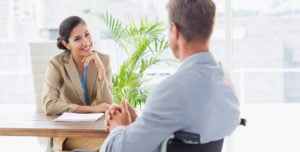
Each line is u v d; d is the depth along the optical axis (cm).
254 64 455
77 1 390
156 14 371
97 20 386
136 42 324
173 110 118
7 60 428
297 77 470
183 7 126
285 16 418
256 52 445
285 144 404
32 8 410
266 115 490
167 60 324
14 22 415
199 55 127
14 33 418
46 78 241
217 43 362
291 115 487
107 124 154
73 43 240
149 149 123
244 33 423
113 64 368
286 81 477
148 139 121
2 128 188
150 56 324
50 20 407
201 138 123
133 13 377
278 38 434
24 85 434
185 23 126
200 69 125
